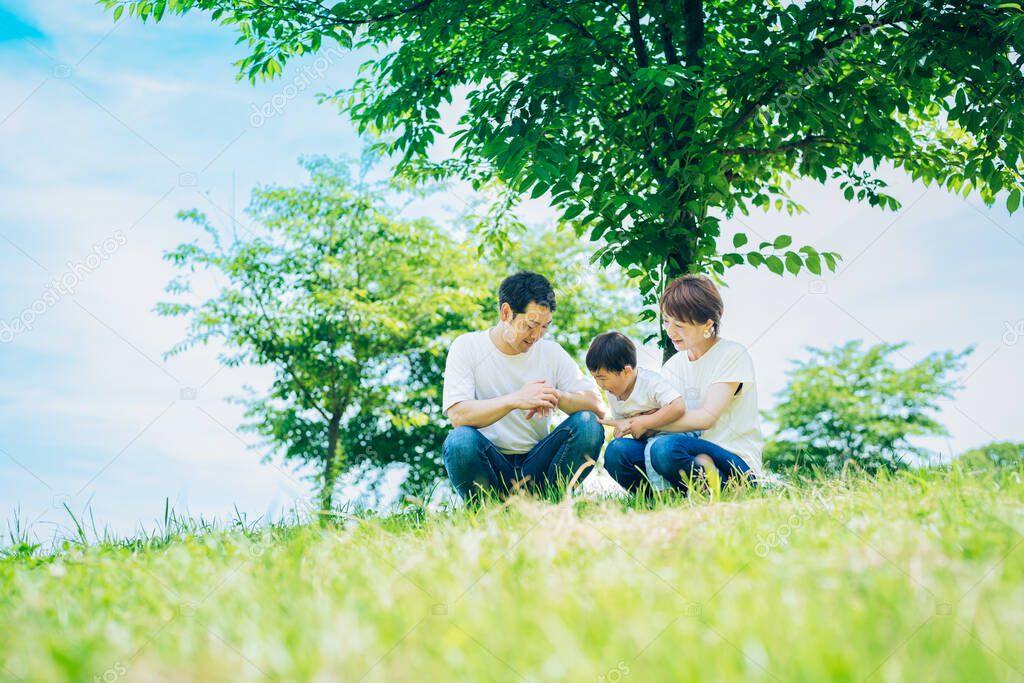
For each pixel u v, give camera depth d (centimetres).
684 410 396
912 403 1938
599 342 410
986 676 130
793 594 172
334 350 1515
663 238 581
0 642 181
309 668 147
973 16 565
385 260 1553
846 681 129
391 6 634
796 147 679
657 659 142
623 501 357
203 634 174
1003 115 563
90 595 231
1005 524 227
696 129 620
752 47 603
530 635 157
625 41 701
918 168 738
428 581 204
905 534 216
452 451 413
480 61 652
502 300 429
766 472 372
